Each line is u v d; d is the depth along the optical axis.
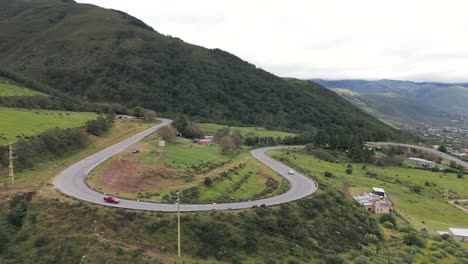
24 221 72.38
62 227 70.75
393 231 102.38
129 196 84.38
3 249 66.31
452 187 171.38
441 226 118.25
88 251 66.19
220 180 106.00
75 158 111.31
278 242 77.50
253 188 106.88
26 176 90.19
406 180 172.62
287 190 103.50
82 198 79.06
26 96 174.12
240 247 73.12
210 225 74.94
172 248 69.56
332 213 96.38
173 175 103.50
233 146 150.38
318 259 76.25
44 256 65.31
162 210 77.50
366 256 82.06
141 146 131.12
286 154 169.50
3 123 119.50
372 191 139.00
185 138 170.12
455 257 88.94
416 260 84.50
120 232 70.62
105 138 143.00
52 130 117.50
